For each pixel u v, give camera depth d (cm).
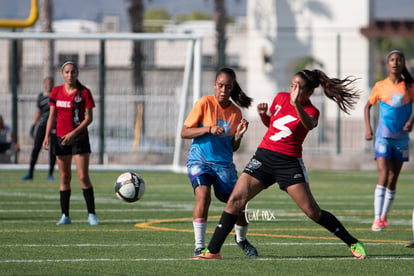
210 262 2145
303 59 10506
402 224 3250
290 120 2136
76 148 3059
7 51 8294
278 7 10731
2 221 3166
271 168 2152
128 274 1941
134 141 7275
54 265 2058
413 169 7338
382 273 2008
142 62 9444
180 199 4272
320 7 10719
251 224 3155
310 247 2494
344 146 7588
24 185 5038
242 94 2320
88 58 10050
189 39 6088
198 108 2297
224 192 2298
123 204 3966
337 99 2197
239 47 11412
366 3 10781
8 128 6994
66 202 3091
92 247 2427
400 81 3130
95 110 7344
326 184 5566
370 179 6088
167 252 2336
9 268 1994
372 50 10175
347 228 3084
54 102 3066
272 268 2064
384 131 3084
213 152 2291
